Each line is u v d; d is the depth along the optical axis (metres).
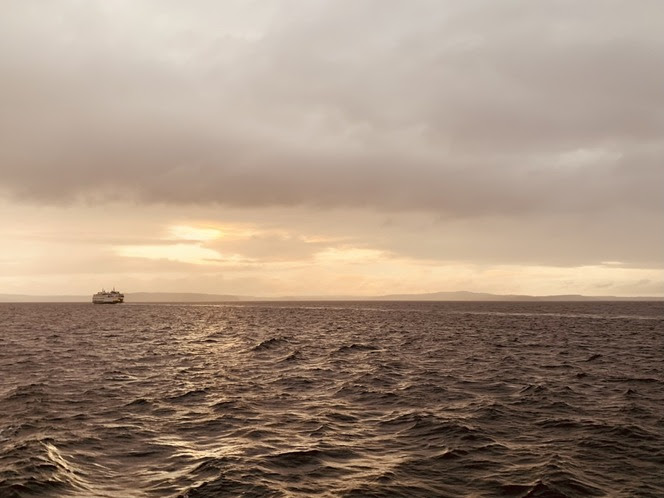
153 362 43.50
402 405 25.75
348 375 35.88
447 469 16.08
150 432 20.67
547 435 19.98
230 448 18.47
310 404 26.11
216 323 115.00
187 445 18.95
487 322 115.94
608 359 45.22
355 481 14.99
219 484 14.68
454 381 33.00
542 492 14.00
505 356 47.69
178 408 25.08
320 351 52.72
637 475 15.51
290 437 19.95
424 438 19.64
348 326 102.44
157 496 13.95
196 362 43.62
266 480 15.04
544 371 37.59
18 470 15.37
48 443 18.50
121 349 54.59
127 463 16.83
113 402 26.41
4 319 130.00
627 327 96.00
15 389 29.50
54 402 26.19
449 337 72.44
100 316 153.12
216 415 23.58
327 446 18.62
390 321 122.69
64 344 60.09
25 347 55.97
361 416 23.50
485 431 20.45
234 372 37.56
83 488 14.45
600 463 16.61
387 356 48.03
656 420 22.25
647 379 33.31
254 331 87.19
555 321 119.75
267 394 28.77
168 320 129.25
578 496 13.81
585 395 27.98
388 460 17.05
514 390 29.59
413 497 13.80
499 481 14.96
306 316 155.62
